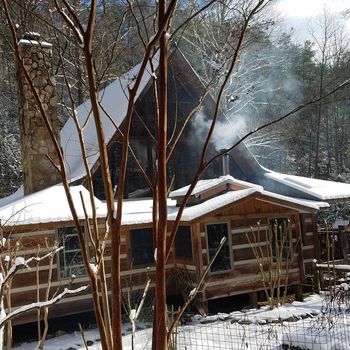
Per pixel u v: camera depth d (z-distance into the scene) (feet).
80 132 5.02
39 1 6.42
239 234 36.78
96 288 4.64
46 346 29.96
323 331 25.21
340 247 47.93
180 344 24.47
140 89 43.06
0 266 11.73
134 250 36.70
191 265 35.65
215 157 5.12
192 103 45.96
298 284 38.60
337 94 81.10
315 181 51.90
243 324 30.19
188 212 34.91
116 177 42.11
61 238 32.73
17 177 69.31
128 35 8.92
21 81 38.86
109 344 4.66
